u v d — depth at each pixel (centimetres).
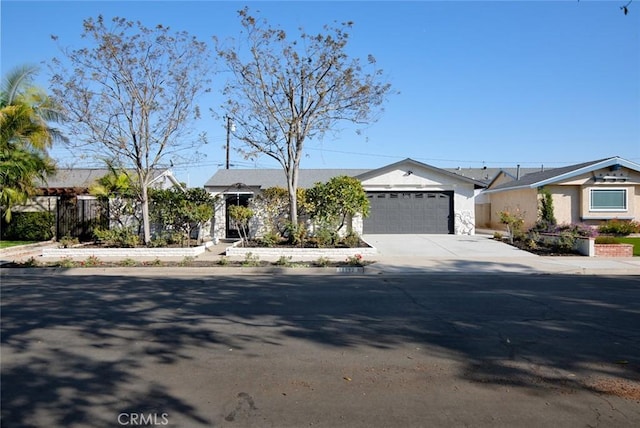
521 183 2869
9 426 412
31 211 2409
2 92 2233
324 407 450
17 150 2127
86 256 1769
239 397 473
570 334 702
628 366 564
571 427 412
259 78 1850
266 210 2172
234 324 762
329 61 1805
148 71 1778
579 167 2628
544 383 511
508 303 938
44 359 584
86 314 830
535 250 1900
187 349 628
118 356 597
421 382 514
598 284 1202
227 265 1543
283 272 1472
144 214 1912
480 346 643
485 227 3466
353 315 829
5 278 1333
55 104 1773
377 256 1748
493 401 465
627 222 2534
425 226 2511
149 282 1233
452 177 2502
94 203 2294
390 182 2509
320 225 2036
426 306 909
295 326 750
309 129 1917
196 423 417
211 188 3055
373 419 426
